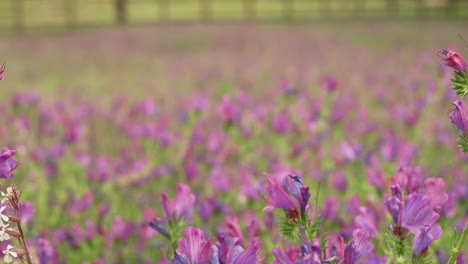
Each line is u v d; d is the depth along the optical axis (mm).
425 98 6531
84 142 6637
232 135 5805
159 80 15406
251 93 11203
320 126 6473
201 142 5824
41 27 41719
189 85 13844
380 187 3053
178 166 5309
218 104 9586
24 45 28500
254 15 51844
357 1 59312
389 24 38594
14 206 1357
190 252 1288
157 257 3459
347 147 4887
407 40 25562
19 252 1335
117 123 7758
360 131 6605
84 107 8656
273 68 16875
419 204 1281
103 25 43031
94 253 3523
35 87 14086
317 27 37344
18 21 43250
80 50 26062
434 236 1413
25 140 5684
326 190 4441
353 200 3379
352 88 11266
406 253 1354
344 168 4836
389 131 6328
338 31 33156
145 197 4766
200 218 3363
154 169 5160
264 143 5984
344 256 1357
